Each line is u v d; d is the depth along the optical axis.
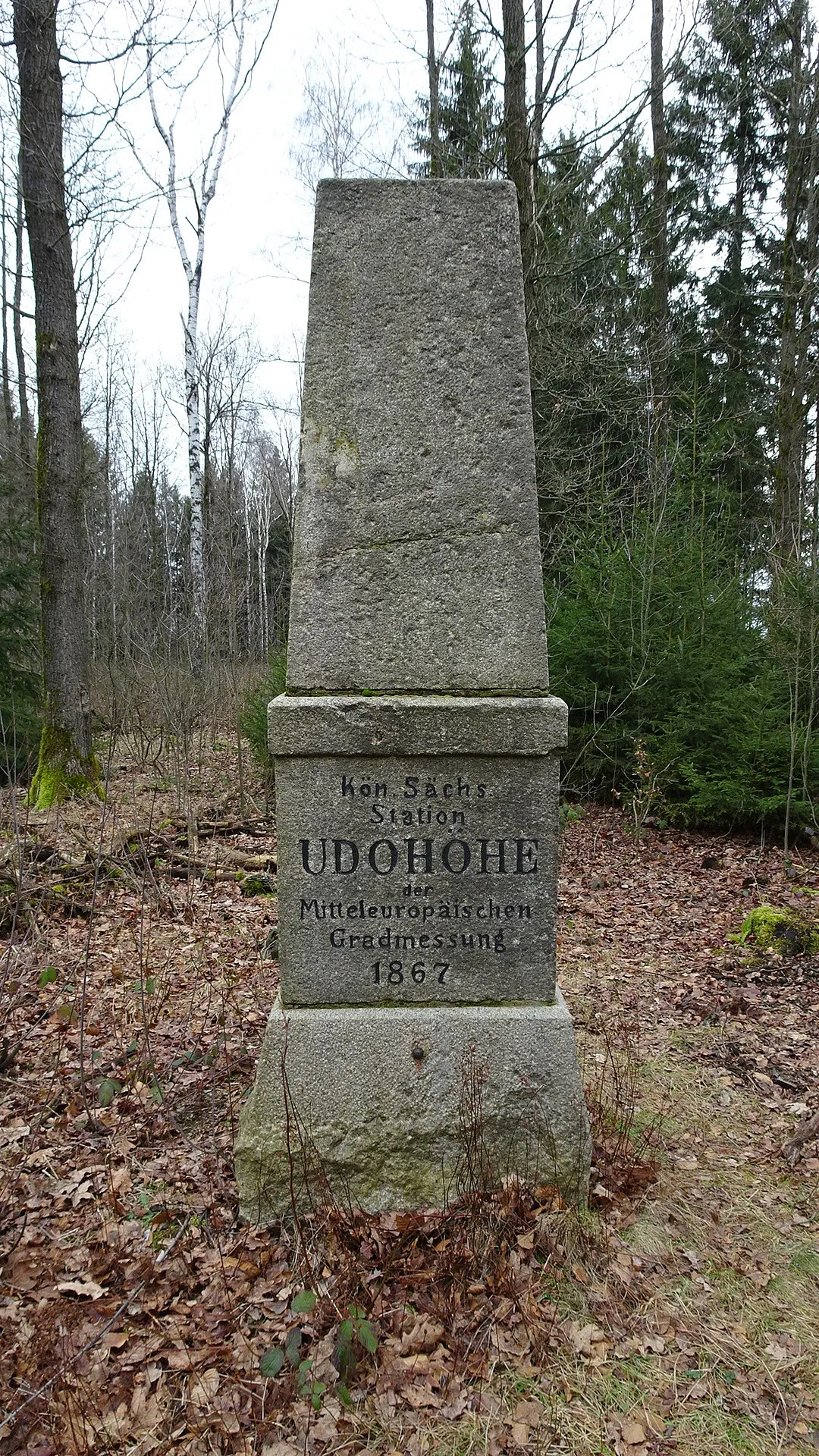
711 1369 2.36
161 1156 3.20
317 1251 2.69
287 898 2.87
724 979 5.08
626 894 6.86
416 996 2.91
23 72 9.10
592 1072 3.93
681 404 18.00
